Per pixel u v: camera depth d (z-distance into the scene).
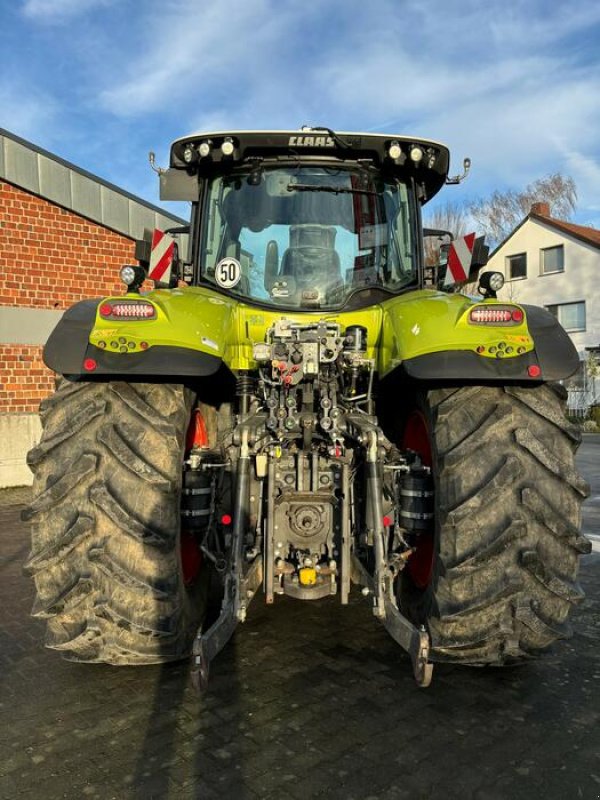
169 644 2.83
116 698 2.95
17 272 8.84
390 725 2.72
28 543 5.88
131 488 2.70
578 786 2.32
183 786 2.32
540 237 31.39
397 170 3.84
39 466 2.75
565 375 2.66
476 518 2.64
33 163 8.80
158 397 2.84
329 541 3.08
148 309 2.78
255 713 2.81
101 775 2.39
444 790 2.30
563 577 2.67
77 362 2.71
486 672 3.21
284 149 3.72
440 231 4.89
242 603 2.69
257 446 2.98
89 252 9.34
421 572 3.18
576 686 3.08
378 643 3.54
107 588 2.69
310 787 2.32
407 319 3.03
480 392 2.83
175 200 3.86
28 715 2.81
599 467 11.51
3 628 3.84
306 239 3.76
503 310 2.75
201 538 3.27
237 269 3.75
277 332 3.07
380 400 3.80
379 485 2.87
